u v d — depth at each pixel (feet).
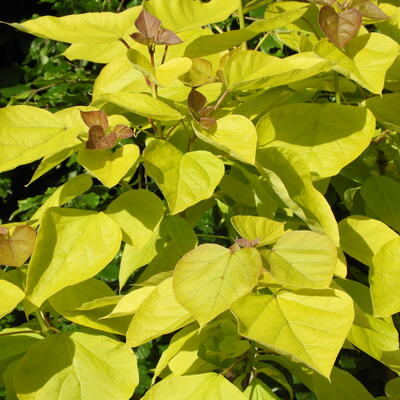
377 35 4.16
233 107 4.77
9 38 11.63
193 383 3.74
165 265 4.71
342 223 4.12
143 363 7.61
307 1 4.30
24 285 4.35
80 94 9.02
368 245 4.03
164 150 4.00
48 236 3.88
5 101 10.12
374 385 6.86
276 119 4.20
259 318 3.36
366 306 4.09
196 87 4.78
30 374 3.92
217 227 6.31
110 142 3.97
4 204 10.61
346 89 4.97
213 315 3.29
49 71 9.76
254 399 4.06
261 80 3.88
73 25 4.31
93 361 4.00
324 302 3.42
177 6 4.42
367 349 3.89
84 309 4.05
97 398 3.86
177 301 3.36
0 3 11.53
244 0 5.39
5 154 3.96
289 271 3.43
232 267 3.40
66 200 4.33
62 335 4.14
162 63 4.20
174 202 3.80
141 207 4.11
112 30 4.33
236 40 4.42
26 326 4.78
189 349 4.09
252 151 3.75
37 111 4.11
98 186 8.03
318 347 3.26
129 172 4.76
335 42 4.05
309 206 3.86
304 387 6.35
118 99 3.88
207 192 3.83
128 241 4.01
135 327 3.56
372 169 5.12
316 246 3.47
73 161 8.79
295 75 3.85
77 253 3.85
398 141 4.81
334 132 4.14
